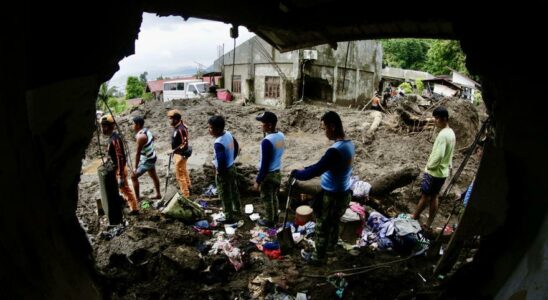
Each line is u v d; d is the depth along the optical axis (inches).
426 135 434.0
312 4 174.4
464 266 123.3
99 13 109.8
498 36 108.5
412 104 472.1
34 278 70.8
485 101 126.8
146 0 131.6
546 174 91.7
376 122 481.4
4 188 66.5
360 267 169.3
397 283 155.7
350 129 461.4
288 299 147.1
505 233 108.1
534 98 97.7
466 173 321.4
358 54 852.0
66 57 100.3
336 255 181.3
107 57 118.3
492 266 107.8
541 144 95.3
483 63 113.9
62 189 108.9
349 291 153.2
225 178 206.7
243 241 196.5
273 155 197.6
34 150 88.0
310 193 234.7
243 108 588.4
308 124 519.2
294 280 159.5
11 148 71.5
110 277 149.2
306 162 350.9
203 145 427.2
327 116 157.4
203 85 997.8
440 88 1004.6
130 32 127.7
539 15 96.5
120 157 204.7
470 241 134.6
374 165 346.0
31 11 84.4
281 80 727.7
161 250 166.9
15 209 70.8
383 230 193.6
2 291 57.4
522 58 101.6
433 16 132.3
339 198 160.2
